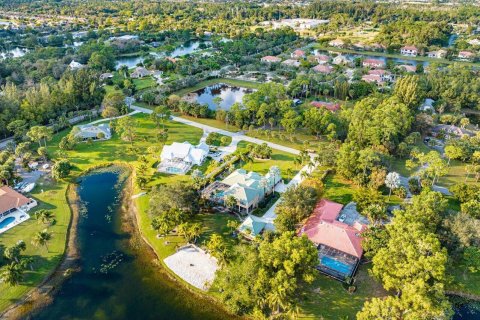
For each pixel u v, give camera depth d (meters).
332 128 131.62
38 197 103.06
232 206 96.38
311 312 67.38
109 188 109.81
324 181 110.25
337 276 74.75
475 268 71.50
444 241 76.62
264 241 73.00
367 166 104.50
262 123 149.38
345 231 81.69
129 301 71.56
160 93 182.75
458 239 74.19
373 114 132.25
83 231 91.19
